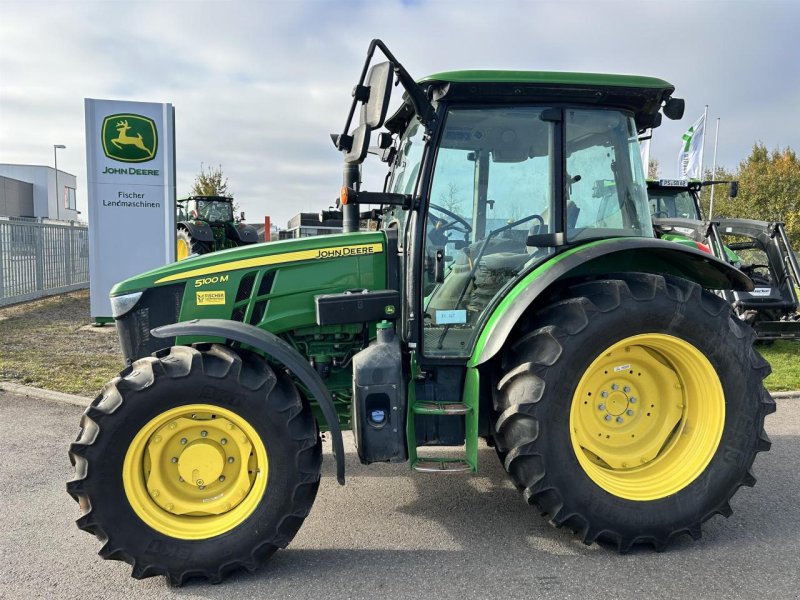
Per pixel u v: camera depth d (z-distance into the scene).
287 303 3.38
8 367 7.01
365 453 3.04
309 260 3.39
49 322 10.27
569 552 3.08
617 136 3.44
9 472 4.11
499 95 3.22
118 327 3.44
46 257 13.51
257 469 2.93
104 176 9.59
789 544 3.15
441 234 3.34
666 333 3.06
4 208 49.59
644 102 3.38
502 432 3.07
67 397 5.82
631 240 3.21
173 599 2.70
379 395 3.04
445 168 3.32
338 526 3.39
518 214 3.38
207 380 2.79
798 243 23.33
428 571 2.91
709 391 3.17
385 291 3.36
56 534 3.28
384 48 2.86
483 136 3.32
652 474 3.18
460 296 3.39
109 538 2.74
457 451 4.47
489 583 2.80
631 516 3.02
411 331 3.27
